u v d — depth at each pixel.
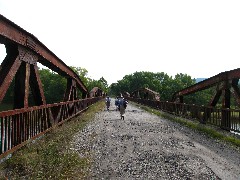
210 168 7.38
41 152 8.10
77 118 19.50
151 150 9.59
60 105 13.68
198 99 117.94
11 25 7.30
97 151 9.26
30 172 6.47
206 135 13.59
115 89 183.50
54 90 89.62
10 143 7.36
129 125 17.31
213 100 17.17
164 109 30.20
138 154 8.91
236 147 10.49
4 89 7.00
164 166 7.51
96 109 32.00
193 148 10.12
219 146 10.66
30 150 8.23
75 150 9.24
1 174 6.28
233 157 8.79
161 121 20.48
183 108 22.67
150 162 7.92
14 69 7.71
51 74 95.31
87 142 10.81
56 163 7.10
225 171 7.12
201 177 6.57
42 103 10.50
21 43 8.11
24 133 8.39
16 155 7.45
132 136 12.68
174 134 13.70
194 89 21.30
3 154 6.65
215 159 8.45
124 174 6.74
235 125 13.35
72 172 6.58
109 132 13.86
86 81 100.69
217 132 13.75
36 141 9.41
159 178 6.46
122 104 21.50
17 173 6.43
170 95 138.50
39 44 10.00
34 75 9.83
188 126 17.34
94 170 7.02
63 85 89.12
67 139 10.90
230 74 15.28
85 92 31.84
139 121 20.09
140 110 34.88
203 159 8.40
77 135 12.41
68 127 13.74
